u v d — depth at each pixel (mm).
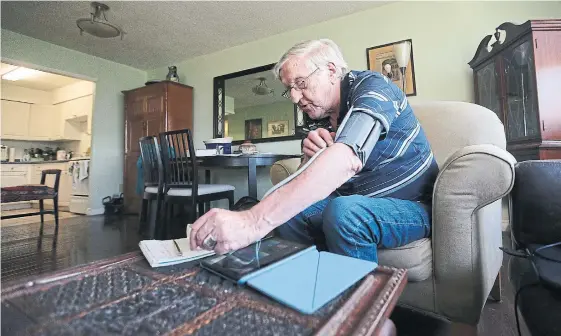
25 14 2785
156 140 2301
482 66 2211
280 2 2623
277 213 526
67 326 339
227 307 383
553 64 1773
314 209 1002
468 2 2395
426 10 2533
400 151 844
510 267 694
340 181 566
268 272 487
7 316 364
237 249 555
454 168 763
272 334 320
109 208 3773
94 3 2598
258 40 3320
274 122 3176
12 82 4707
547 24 1776
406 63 2492
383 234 759
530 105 1849
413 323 1006
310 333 321
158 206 2281
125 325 340
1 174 4504
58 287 452
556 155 1727
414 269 787
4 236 2441
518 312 611
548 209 651
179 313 369
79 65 3615
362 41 2777
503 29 2033
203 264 537
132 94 3721
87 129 4969
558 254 552
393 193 884
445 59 2453
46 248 2051
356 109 659
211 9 2713
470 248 754
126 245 2133
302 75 914
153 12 2750
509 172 691
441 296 797
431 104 1307
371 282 451
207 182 3375
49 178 4520
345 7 2715
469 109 1208
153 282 471
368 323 337
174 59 3836
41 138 5078
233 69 3486
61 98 5082
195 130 3721
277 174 1445
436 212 792
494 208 897
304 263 529
